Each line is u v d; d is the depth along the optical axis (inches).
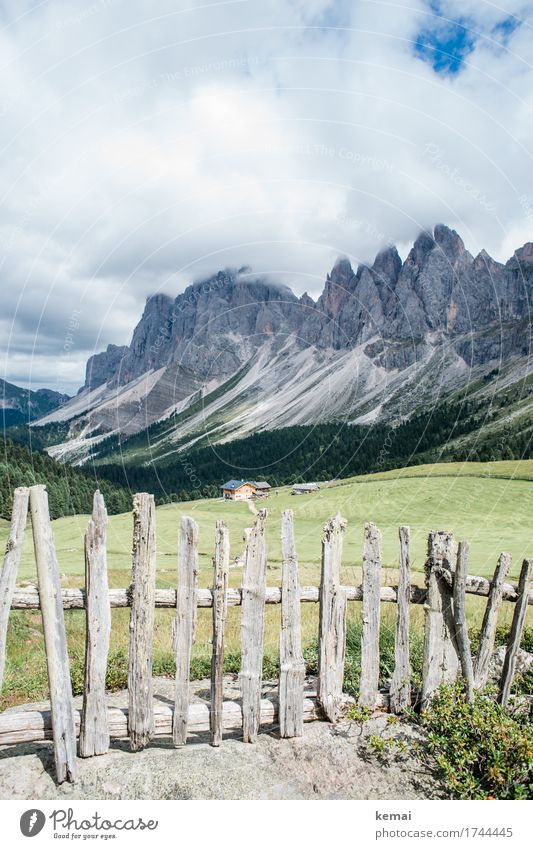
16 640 487.5
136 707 233.3
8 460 3198.8
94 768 222.8
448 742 234.5
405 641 271.6
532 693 288.7
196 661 381.4
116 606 233.8
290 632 251.0
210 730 244.2
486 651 275.6
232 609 656.4
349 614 474.9
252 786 218.1
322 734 254.2
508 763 220.2
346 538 1923.0
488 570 1165.7
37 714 224.2
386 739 240.7
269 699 274.2
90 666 227.5
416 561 1206.3
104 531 228.8
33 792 211.9
